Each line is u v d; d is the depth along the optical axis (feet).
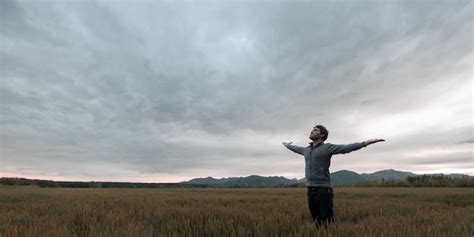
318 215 19.60
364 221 20.98
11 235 15.85
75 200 48.39
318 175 18.76
